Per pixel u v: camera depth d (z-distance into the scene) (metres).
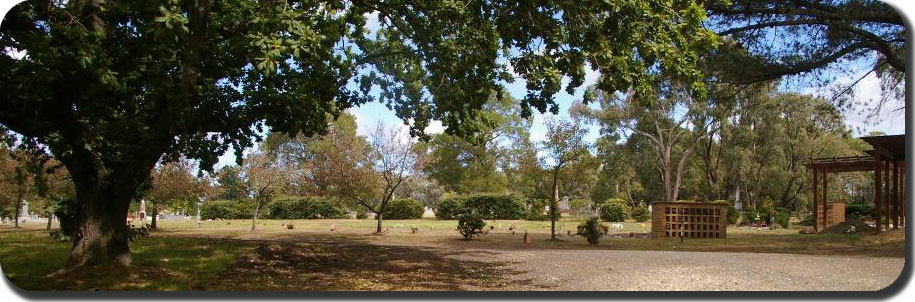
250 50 8.08
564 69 8.95
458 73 10.98
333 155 23.09
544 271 10.12
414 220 38.16
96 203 8.63
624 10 8.01
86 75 7.64
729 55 15.34
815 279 8.90
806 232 23.11
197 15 8.04
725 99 17.12
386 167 22.86
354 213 42.28
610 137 44.06
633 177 55.38
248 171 24.30
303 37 7.16
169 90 8.31
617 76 8.39
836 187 45.78
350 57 12.70
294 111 10.05
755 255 12.77
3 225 27.94
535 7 9.06
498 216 40.03
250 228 25.39
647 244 17.19
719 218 21.00
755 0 14.46
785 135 40.69
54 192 19.56
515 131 43.62
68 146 9.03
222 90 9.94
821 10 14.12
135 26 9.38
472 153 41.28
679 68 8.28
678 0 8.34
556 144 20.05
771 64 15.28
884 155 20.75
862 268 10.16
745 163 39.69
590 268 10.49
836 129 40.81
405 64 13.58
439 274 9.71
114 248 8.76
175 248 12.84
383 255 12.67
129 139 8.68
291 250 12.46
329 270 9.99
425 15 11.22
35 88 7.19
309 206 41.12
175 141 10.56
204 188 23.34
